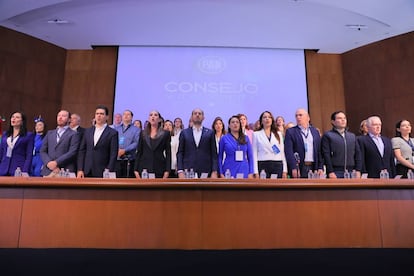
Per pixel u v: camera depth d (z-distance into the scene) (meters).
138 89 6.68
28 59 6.41
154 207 1.79
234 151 3.03
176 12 5.63
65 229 1.77
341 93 7.04
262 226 1.79
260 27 6.09
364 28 6.12
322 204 1.83
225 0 5.31
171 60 6.80
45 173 3.10
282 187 1.79
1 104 5.98
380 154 3.19
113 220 1.78
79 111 6.80
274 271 1.77
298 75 6.88
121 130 4.51
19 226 1.77
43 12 5.61
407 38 6.37
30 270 1.75
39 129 4.40
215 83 6.72
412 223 1.85
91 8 5.51
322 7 5.45
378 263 1.81
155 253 1.76
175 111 6.60
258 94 6.73
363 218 1.83
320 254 1.80
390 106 6.42
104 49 7.03
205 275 1.75
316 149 3.15
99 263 1.76
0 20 5.70
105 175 2.35
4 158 3.12
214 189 1.81
